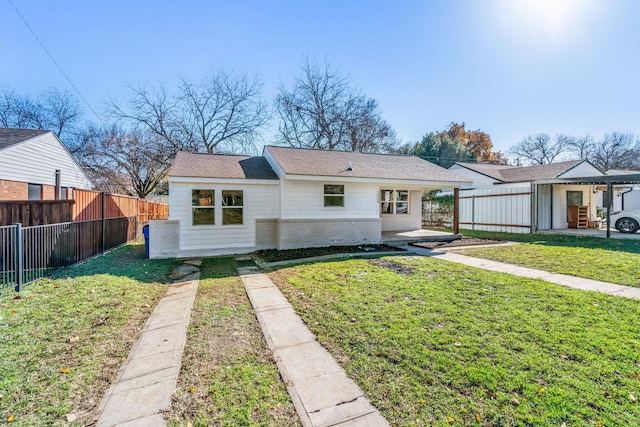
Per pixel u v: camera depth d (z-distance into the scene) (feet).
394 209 45.57
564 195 52.19
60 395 8.44
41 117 79.05
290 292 17.84
